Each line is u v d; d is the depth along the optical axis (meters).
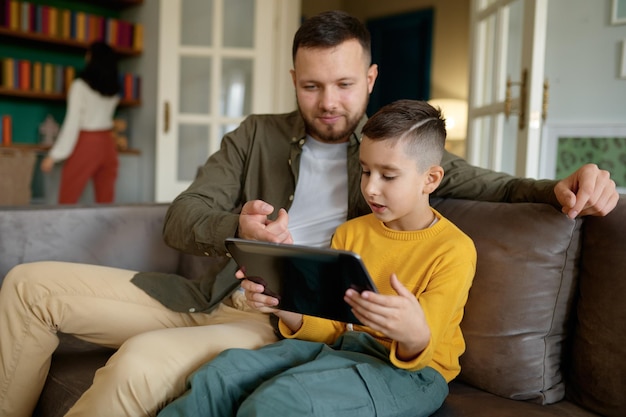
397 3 5.78
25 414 1.24
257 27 3.84
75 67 4.83
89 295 1.24
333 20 1.21
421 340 0.91
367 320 0.87
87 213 1.72
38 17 4.27
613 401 1.06
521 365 1.13
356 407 0.90
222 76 3.90
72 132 3.75
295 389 0.87
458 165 1.38
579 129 3.00
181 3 3.87
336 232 1.23
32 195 4.23
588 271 1.13
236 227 1.11
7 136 4.32
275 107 3.95
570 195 1.08
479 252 1.19
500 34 2.55
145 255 1.82
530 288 1.14
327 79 1.21
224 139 1.44
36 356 1.22
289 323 1.13
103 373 1.01
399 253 1.11
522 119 2.28
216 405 0.93
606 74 2.90
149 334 1.05
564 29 3.01
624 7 2.82
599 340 1.09
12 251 1.60
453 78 5.38
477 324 1.17
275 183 1.37
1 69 4.25
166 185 3.91
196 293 1.32
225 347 1.09
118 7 4.89
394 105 1.09
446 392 1.05
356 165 1.31
